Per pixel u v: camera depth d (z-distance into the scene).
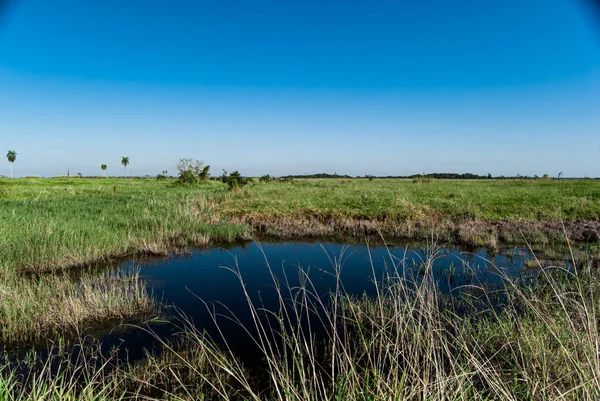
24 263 8.18
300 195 23.44
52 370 4.20
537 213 15.10
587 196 21.03
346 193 25.19
